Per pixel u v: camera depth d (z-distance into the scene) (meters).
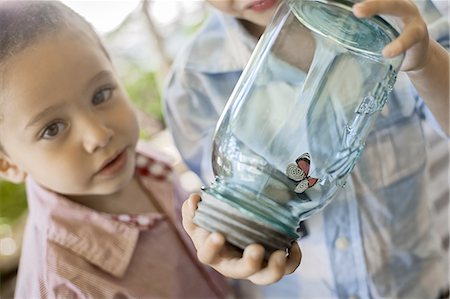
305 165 0.41
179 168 1.01
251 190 0.40
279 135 0.42
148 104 1.19
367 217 0.71
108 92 0.64
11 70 0.57
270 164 0.41
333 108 0.42
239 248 0.40
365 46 0.41
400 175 0.72
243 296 0.83
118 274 0.69
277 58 0.44
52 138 0.60
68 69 0.59
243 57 0.72
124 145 0.65
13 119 0.59
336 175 0.43
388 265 0.73
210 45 0.78
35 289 0.67
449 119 0.57
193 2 1.21
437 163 0.94
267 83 0.43
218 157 0.44
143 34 1.15
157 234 0.75
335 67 0.42
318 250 0.73
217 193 0.41
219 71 0.75
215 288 0.78
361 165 0.70
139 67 1.20
